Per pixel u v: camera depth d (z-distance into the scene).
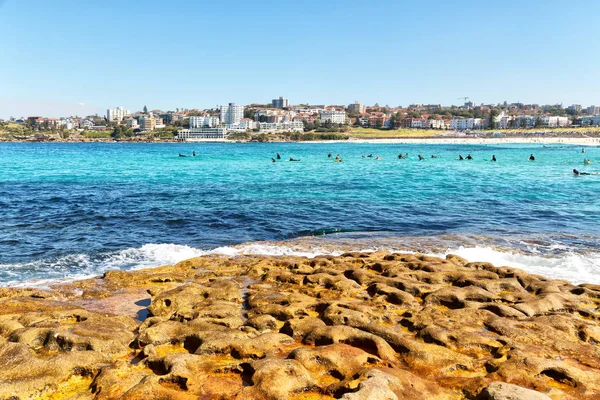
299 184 50.91
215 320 11.71
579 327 11.62
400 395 8.33
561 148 150.00
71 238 24.30
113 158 103.62
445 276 15.70
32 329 10.71
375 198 40.00
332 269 16.44
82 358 9.53
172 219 29.88
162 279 16.09
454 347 10.62
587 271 18.53
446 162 88.25
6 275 17.66
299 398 8.46
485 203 37.56
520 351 10.16
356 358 9.62
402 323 12.26
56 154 120.62
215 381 8.96
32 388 8.56
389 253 19.88
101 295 14.76
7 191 43.12
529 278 15.59
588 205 36.53
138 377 8.97
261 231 26.89
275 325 11.80
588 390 8.82
